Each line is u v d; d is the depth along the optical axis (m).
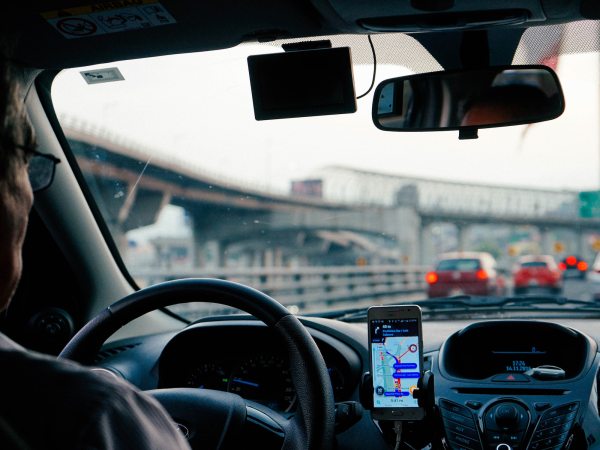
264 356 1.21
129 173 17.94
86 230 1.51
